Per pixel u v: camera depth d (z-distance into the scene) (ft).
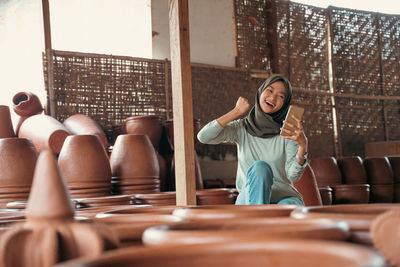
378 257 1.39
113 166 11.02
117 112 16.67
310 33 22.30
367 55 23.77
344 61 23.04
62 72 15.72
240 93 19.86
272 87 8.77
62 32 16.63
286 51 21.47
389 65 24.40
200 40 19.43
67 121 14.17
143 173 10.97
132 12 17.83
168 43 18.34
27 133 12.60
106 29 17.37
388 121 24.08
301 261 1.64
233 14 20.36
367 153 21.83
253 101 20.21
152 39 17.98
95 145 10.12
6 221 3.13
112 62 16.78
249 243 1.71
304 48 22.03
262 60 20.89
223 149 19.07
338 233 1.97
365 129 23.38
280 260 1.68
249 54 20.56
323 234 1.92
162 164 14.38
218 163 18.78
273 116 8.93
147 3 18.10
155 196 9.23
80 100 15.96
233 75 19.79
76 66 16.01
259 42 20.93
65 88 15.72
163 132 15.38
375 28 24.14
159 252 1.64
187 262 1.68
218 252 1.70
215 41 19.79
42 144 12.09
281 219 2.37
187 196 7.18
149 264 1.62
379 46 24.14
